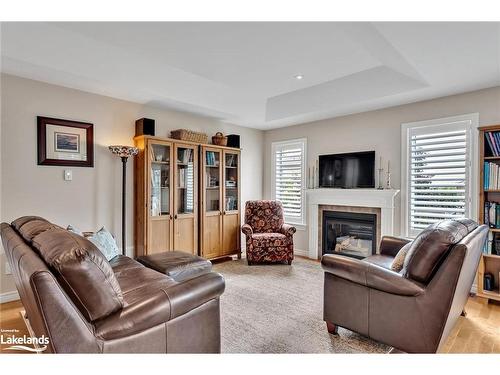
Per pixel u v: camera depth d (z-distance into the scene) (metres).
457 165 3.40
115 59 2.85
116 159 3.72
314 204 4.80
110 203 3.67
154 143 3.79
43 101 3.15
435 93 3.36
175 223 3.98
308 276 3.79
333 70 3.21
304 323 2.48
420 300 1.86
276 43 2.59
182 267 2.72
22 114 3.03
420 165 3.72
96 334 1.31
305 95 4.07
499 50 2.27
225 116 4.65
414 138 3.75
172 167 3.96
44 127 3.16
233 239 4.76
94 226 3.54
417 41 2.13
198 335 1.69
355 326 2.15
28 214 3.06
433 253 1.85
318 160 4.82
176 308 1.55
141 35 2.44
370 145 4.18
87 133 3.47
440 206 3.56
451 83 3.04
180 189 4.13
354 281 2.12
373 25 1.97
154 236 3.77
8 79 2.94
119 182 3.75
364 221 4.23
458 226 2.03
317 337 2.25
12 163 2.97
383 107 3.98
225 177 4.70
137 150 3.54
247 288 3.32
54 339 1.17
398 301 1.95
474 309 2.80
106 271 1.41
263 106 4.44
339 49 2.72
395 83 3.29
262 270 4.07
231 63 3.00
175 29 2.34
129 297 1.89
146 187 3.71
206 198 4.45
